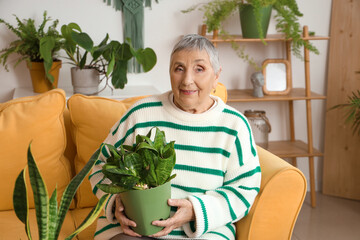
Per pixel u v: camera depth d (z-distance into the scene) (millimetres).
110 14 2768
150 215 1159
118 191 1057
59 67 2557
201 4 2854
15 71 2750
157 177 1142
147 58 2451
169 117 1429
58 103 1725
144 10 2803
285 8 2842
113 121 1762
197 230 1258
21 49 2488
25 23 2666
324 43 3027
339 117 3000
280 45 2994
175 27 2865
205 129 1408
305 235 2561
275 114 3121
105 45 2416
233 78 3010
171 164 1131
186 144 1403
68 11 2715
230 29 2928
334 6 2943
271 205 1381
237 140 1399
